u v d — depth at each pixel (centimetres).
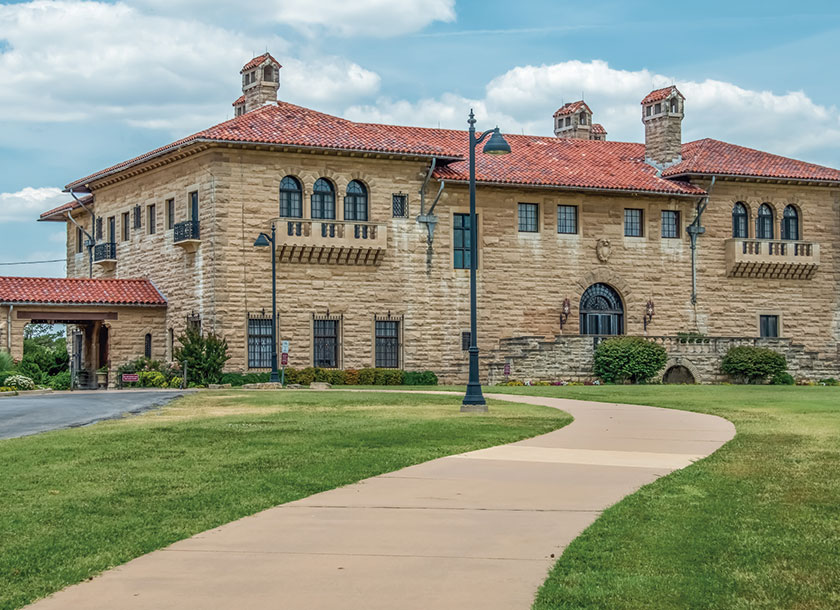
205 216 5091
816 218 6319
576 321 5759
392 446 2055
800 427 2453
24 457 1891
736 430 2408
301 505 1419
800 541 1191
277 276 5150
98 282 5434
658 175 6128
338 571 1069
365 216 5338
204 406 3244
